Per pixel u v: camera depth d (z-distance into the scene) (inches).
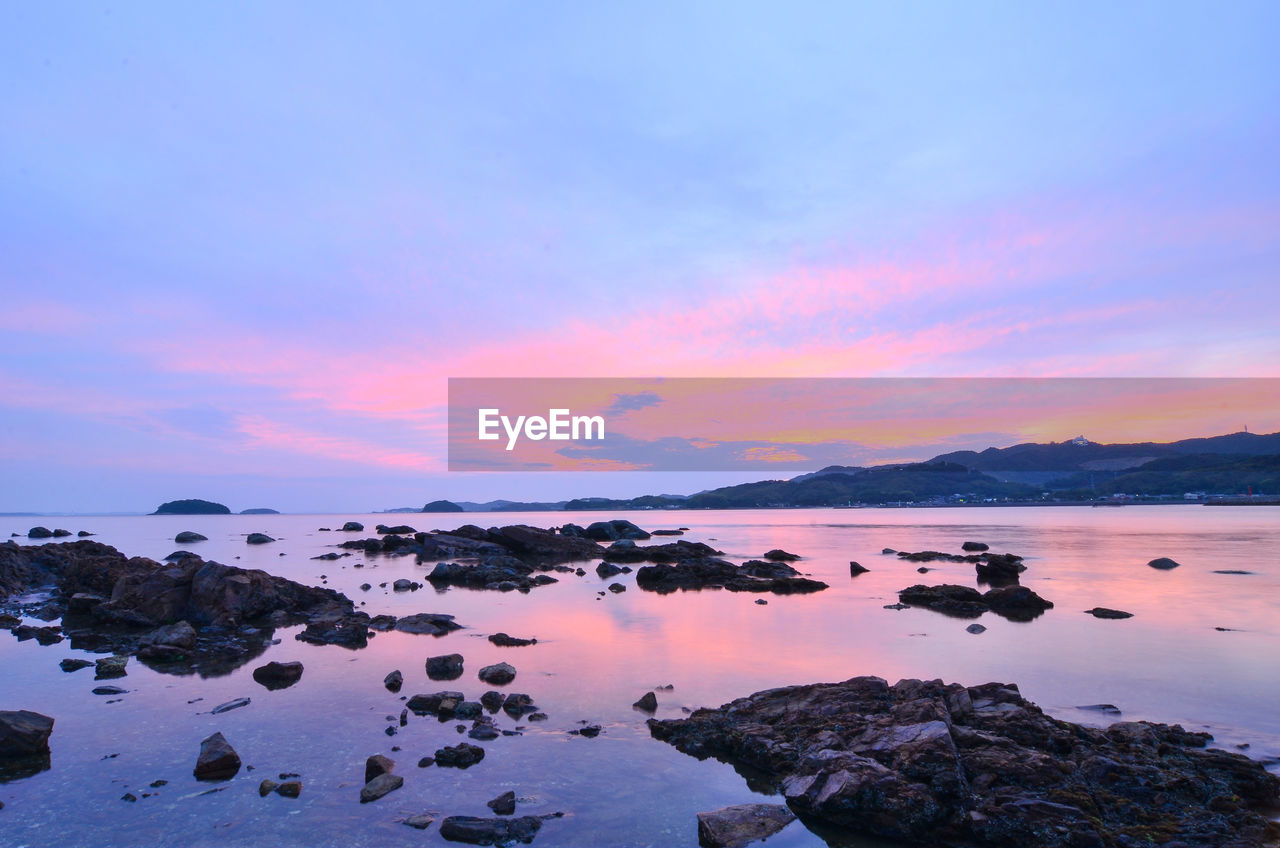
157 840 441.7
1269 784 487.8
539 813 479.8
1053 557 2326.5
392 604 1422.2
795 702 668.1
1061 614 1249.4
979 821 446.6
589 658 917.8
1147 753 539.8
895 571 2023.9
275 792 509.4
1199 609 1283.2
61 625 1203.9
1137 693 743.1
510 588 1679.4
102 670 847.1
